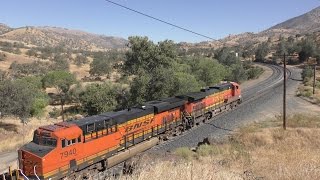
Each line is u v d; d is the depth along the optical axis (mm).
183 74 63375
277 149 31359
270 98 64750
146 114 34312
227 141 36188
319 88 78188
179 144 36188
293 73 112750
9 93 45469
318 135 36875
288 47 163125
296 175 13344
